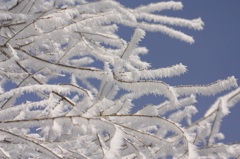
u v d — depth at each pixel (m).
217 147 1.20
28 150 1.19
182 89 1.16
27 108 1.17
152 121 1.14
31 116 1.22
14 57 1.26
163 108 1.27
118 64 1.20
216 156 1.21
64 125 1.22
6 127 1.15
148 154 1.17
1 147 1.19
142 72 1.19
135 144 1.19
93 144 1.22
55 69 1.26
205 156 1.21
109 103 1.16
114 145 1.06
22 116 1.19
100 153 1.23
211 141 1.24
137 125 1.20
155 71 1.19
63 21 1.24
